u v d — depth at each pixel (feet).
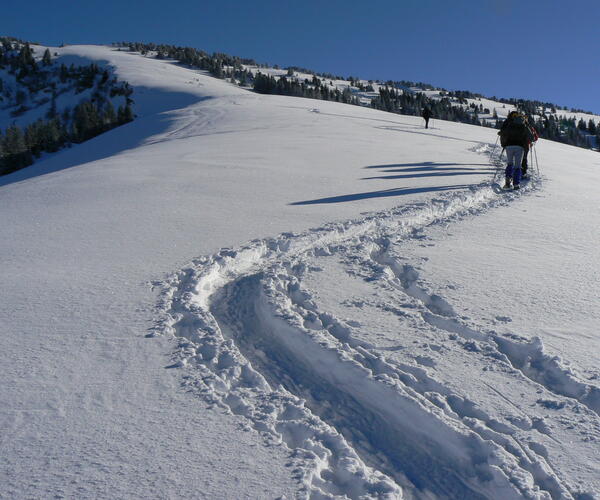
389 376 10.34
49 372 10.27
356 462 7.89
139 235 21.39
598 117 585.22
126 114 245.86
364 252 19.49
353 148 54.29
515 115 33.19
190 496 6.91
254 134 73.10
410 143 61.36
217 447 7.99
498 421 8.84
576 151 78.89
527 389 9.80
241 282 16.63
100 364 10.62
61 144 221.87
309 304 14.26
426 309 13.79
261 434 8.38
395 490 7.32
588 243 19.89
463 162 45.47
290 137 66.80
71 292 14.88
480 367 10.63
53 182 39.11
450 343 11.72
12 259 18.38
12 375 10.13
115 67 395.96
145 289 15.12
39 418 8.71
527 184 34.91
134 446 7.99
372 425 9.37
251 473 7.39
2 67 401.70
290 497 6.91
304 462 7.66
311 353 11.69
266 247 19.81
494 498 7.51
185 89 327.47
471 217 25.03
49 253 19.04
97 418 8.73
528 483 7.39
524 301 14.01
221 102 148.25
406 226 23.84
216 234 21.39
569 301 13.92
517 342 11.48
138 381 9.96
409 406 9.32
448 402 9.51
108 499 6.84
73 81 375.25
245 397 9.70
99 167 47.19
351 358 11.01
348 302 14.39
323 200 28.63
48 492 6.95
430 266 17.26
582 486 7.38
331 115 107.76
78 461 7.62
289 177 36.19
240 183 33.88
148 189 32.48
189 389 9.68
